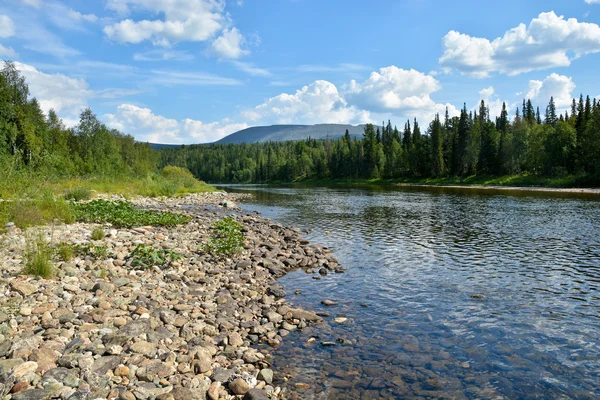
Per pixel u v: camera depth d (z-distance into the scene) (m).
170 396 4.77
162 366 5.48
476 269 12.79
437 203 38.00
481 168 88.19
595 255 14.67
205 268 11.37
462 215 27.64
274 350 6.93
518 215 27.25
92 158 62.00
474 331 7.85
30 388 4.42
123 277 9.08
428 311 8.98
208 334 7.11
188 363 5.85
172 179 58.78
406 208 33.16
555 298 9.86
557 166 72.06
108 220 17.08
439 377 6.07
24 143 45.38
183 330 6.89
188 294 8.95
